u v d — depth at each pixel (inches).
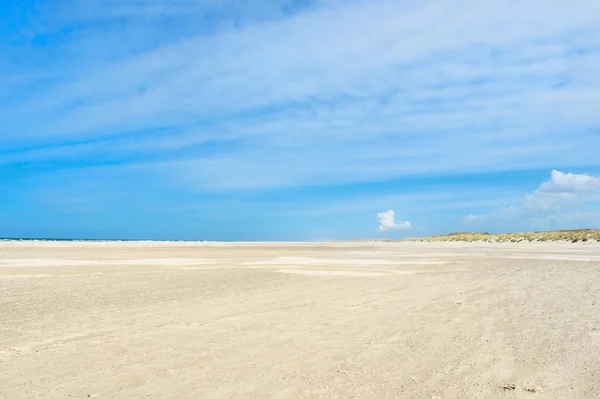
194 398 221.0
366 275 848.3
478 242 3683.6
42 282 729.6
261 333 356.8
